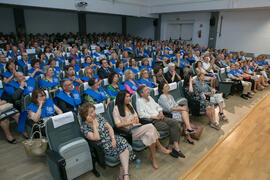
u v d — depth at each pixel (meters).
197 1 9.84
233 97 5.23
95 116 2.10
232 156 2.66
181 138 3.11
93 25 13.85
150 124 2.36
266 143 2.98
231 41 10.31
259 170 2.38
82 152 1.98
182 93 3.60
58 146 1.94
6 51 6.35
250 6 8.34
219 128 3.40
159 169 2.38
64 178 1.81
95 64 5.43
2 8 9.67
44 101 2.56
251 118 3.89
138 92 2.72
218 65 6.32
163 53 8.58
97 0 8.77
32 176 2.23
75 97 2.94
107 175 2.26
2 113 2.73
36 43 7.28
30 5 6.79
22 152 2.66
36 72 4.12
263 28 9.21
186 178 2.23
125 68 5.11
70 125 2.12
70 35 10.59
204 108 3.38
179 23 12.14
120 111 2.39
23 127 2.55
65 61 5.16
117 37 11.85
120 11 10.06
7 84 3.25
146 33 14.44
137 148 2.32
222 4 9.07
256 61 7.46
